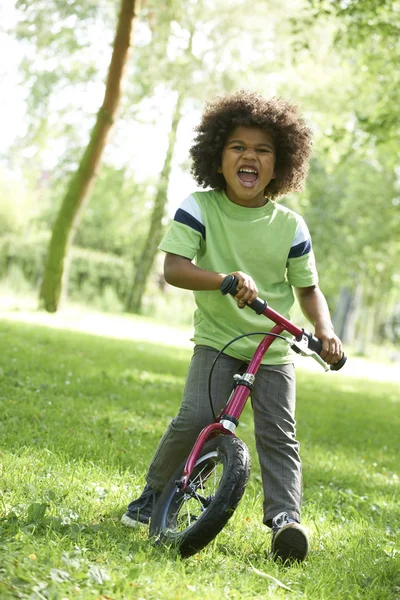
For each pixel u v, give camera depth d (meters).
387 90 16.83
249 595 3.23
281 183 4.15
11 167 24.81
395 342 60.19
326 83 20.20
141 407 8.02
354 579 3.67
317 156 19.17
